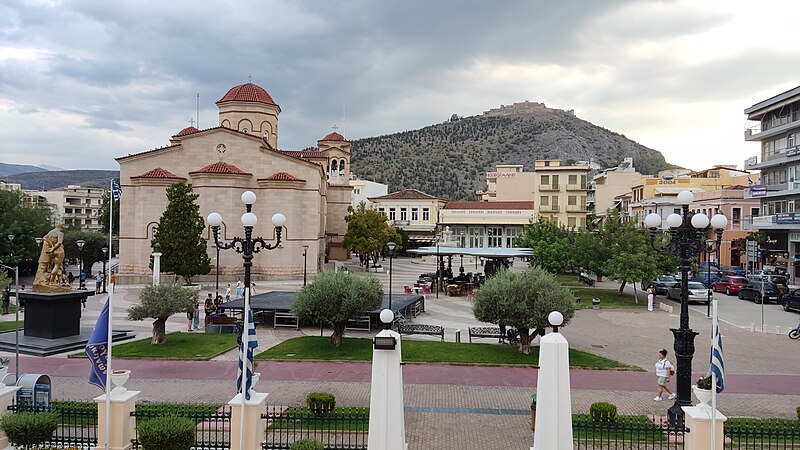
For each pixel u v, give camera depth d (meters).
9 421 11.94
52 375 20.23
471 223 87.25
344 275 25.83
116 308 36.94
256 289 46.44
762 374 21.61
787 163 57.22
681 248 15.63
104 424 12.41
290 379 20.30
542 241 51.06
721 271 55.12
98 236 68.31
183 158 55.34
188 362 22.64
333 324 25.23
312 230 56.75
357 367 22.12
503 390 19.16
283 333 28.80
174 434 11.43
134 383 19.53
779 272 52.44
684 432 12.50
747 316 35.75
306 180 56.53
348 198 82.19
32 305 24.92
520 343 24.80
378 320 30.34
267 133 65.56
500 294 23.61
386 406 11.19
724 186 79.31
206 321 29.62
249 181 55.28
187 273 48.16
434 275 52.12
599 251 42.31
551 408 10.83
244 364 12.30
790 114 56.34
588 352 25.02
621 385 20.00
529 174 104.25
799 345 26.91
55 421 12.36
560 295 23.36
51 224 70.25
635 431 13.54
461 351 24.31
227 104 64.56
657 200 72.81
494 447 13.99
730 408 17.44
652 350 25.66
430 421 15.93
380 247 69.50
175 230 47.97
